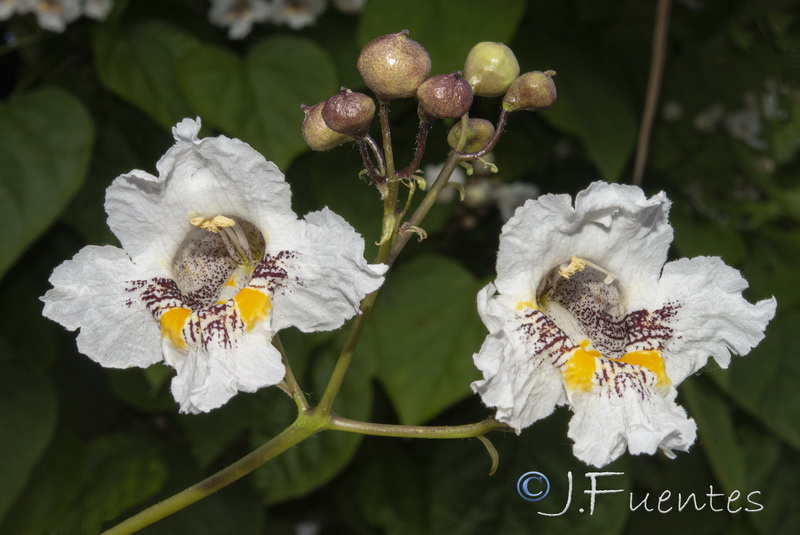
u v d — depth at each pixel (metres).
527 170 0.32
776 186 0.33
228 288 0.22
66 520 0.32
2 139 0.28
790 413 0.31
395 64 0.21
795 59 0.31
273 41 0.30
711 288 0.22
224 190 0.21
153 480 0.32
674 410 0.21
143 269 0.21
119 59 0.30
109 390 0.34
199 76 0.29
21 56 0.32
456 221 0.33
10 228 0.28
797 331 0.32
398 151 0.32
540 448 0.31
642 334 0.21
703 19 0.33
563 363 0.21
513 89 0.22
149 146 0.32
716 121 0.33
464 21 0.28
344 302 0.21
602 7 0.33
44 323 0.32
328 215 0.21
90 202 0.31
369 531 0.34
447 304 0.30
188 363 0.21
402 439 0.34
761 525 0.33
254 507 0.33
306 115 0.22
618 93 0.31
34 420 0.31
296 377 0.30
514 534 0.31
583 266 0.21
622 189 0.21
